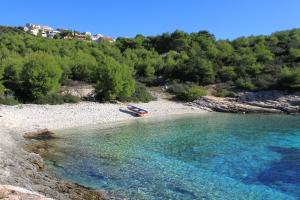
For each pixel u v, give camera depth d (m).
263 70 86.62
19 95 60.34
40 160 29.22
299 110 67.81
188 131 47.47
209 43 118.81
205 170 28.50
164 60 104.62
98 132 45.44
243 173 27.89
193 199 22.27
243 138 42.69
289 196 23.06
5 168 23.39
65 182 24.39
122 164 29.88
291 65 87.44
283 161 31.58
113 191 23.27
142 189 23.80
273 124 54.38
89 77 77.31
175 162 30.86
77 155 32.69
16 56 78.56
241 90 80.12
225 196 22.92
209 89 83.31
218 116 63.53
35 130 43.53
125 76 68.75
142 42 132.25
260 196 23.03
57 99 61.47
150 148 36.34
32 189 20.55
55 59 74.69
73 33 183.62
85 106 61.41
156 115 62.97
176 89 80.19
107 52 103.81
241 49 104.19
